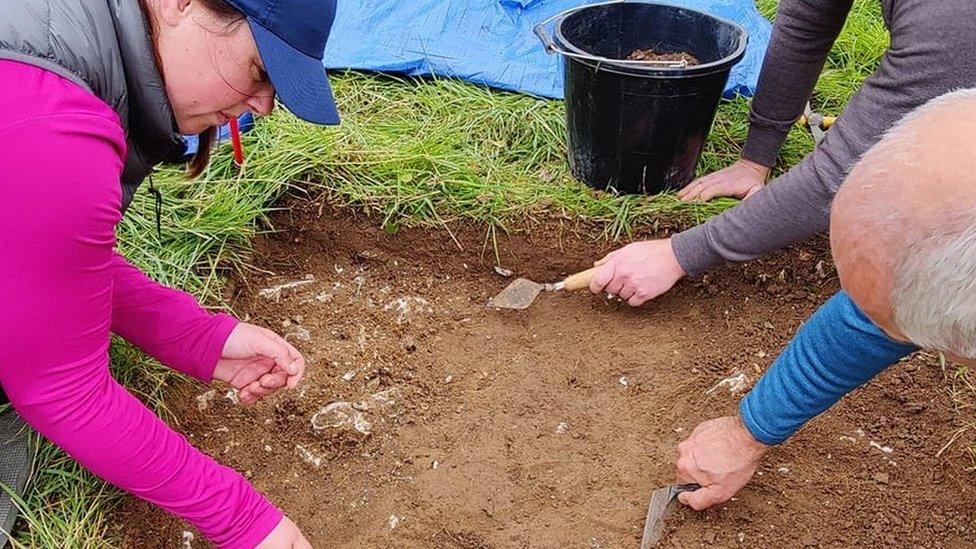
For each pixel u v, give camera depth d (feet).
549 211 7.84
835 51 10.12
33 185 3.46
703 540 5.66
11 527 5.31
